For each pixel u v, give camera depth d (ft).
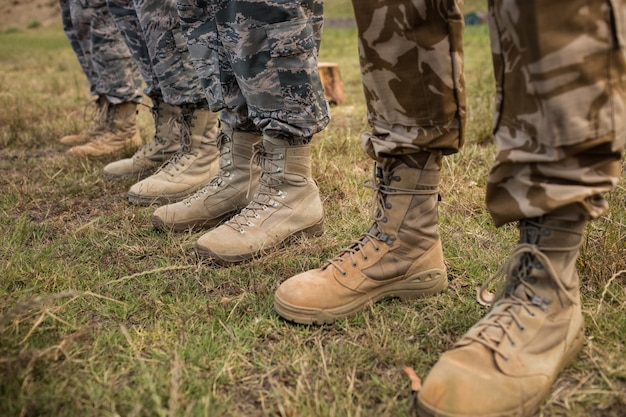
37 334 4.53
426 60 4.00
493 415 3.43
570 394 3.72
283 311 4.70
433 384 3.55
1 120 12.99
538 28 3.12
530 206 3.50
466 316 4.71
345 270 4.75
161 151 8.84
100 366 4.17
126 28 8.20
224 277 5.61
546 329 3.76
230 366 4.16
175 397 3.59
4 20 86.43
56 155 10.61
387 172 4.65
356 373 4.09
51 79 21.21
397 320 4.72
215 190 6.76
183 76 7.41
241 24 5.35
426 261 4.89
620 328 4.36
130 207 7.69
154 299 5.12
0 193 8.30
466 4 69.31
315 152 9.63
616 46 3.08
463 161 8.82
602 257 5.13
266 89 5.57
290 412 3.63
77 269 5.84
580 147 3.22
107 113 10.55
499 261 5.62
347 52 29.25
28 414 3.64
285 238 6.09
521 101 3.38
